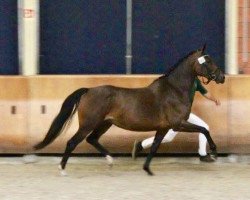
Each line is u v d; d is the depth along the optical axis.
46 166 14.10
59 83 14.56
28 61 15.04
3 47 15.45
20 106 14.52
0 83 14.51
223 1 15.45
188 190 11.77
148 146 13.93
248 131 14.55
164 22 15.53
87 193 11.51
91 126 12.88
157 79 13.28
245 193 11.55
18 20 15.24
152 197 11.20
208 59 13.20
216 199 11.10
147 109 13.02
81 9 15.49
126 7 15.48
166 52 15.56
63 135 14.39
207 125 14.06
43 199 11.06
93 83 14.63
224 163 14.52
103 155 14.60
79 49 15.56
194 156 14.84
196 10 15.49
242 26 15.00
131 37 15.52
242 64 15.06
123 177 12.97
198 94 14.59
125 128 13.16
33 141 14.51
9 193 11.50
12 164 14.29
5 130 14.51
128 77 14.65
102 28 15.53
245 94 14.53
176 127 13.20
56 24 15.49
